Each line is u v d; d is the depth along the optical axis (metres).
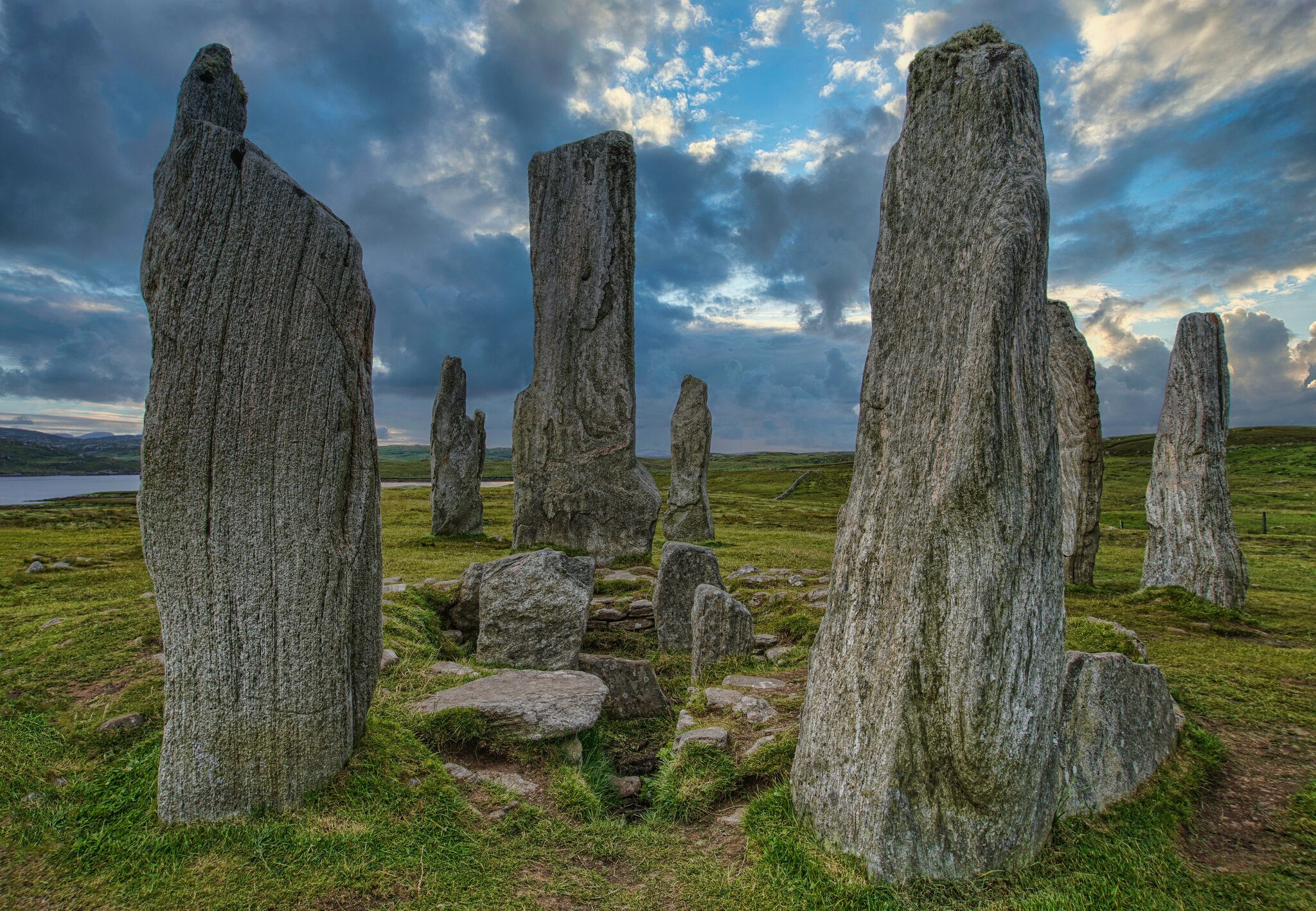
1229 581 11.53
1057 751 4.11
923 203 4.49
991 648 3.72
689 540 21.03
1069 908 3.58
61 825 4.21
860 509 4.48
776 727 5.97
